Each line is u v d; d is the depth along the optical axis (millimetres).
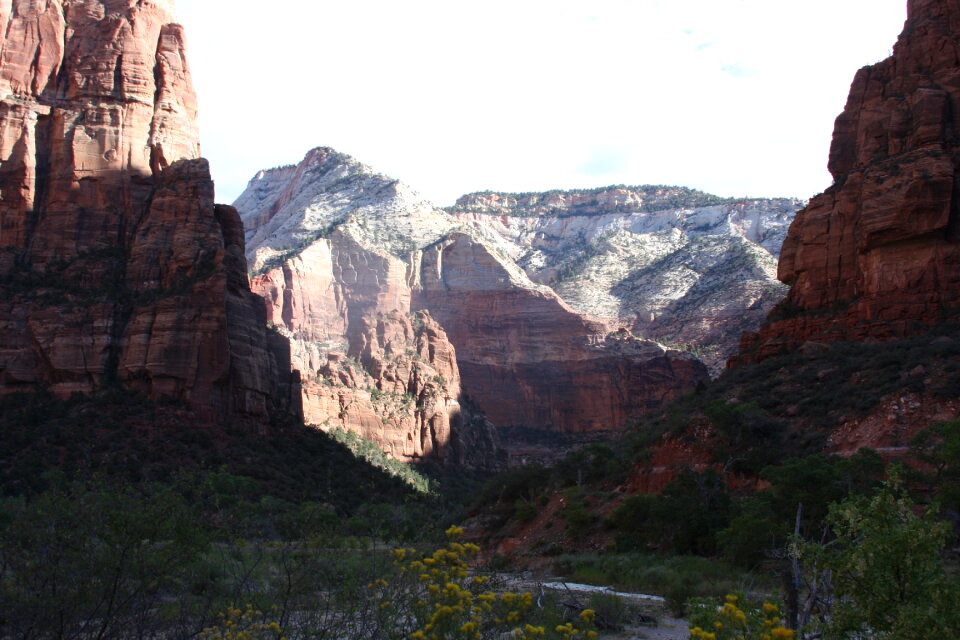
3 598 20375
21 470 79125
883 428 58188
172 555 23469
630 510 57750
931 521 18406
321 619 21453
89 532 22312
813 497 45969
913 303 71062
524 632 18688
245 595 23906
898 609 17406
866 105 86562
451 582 19078
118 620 20781
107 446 85750
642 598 37250
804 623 19094
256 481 87938
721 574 42375
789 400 67312
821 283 80312
